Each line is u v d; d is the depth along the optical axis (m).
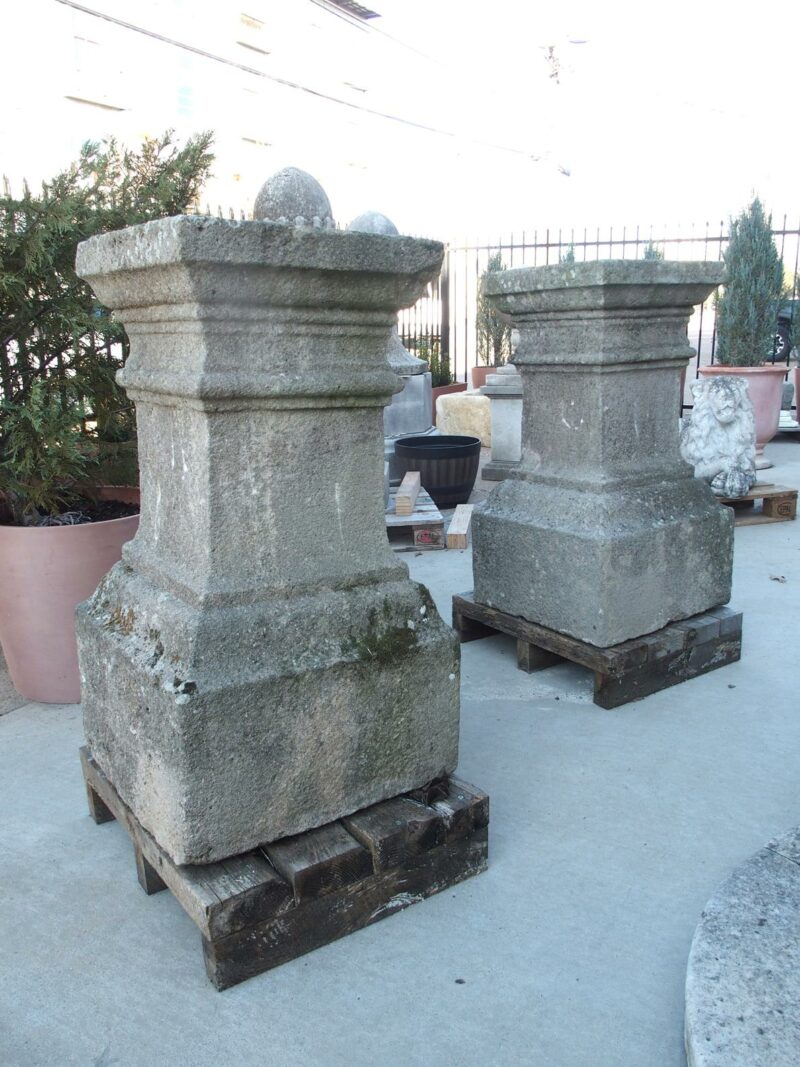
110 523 3.10
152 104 15.32
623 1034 1.74
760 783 2.66
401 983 1.88
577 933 2.03
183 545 2.03
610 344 3.09
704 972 1.72
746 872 2.04
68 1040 1.75
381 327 2.03
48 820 2.53
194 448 1.90
